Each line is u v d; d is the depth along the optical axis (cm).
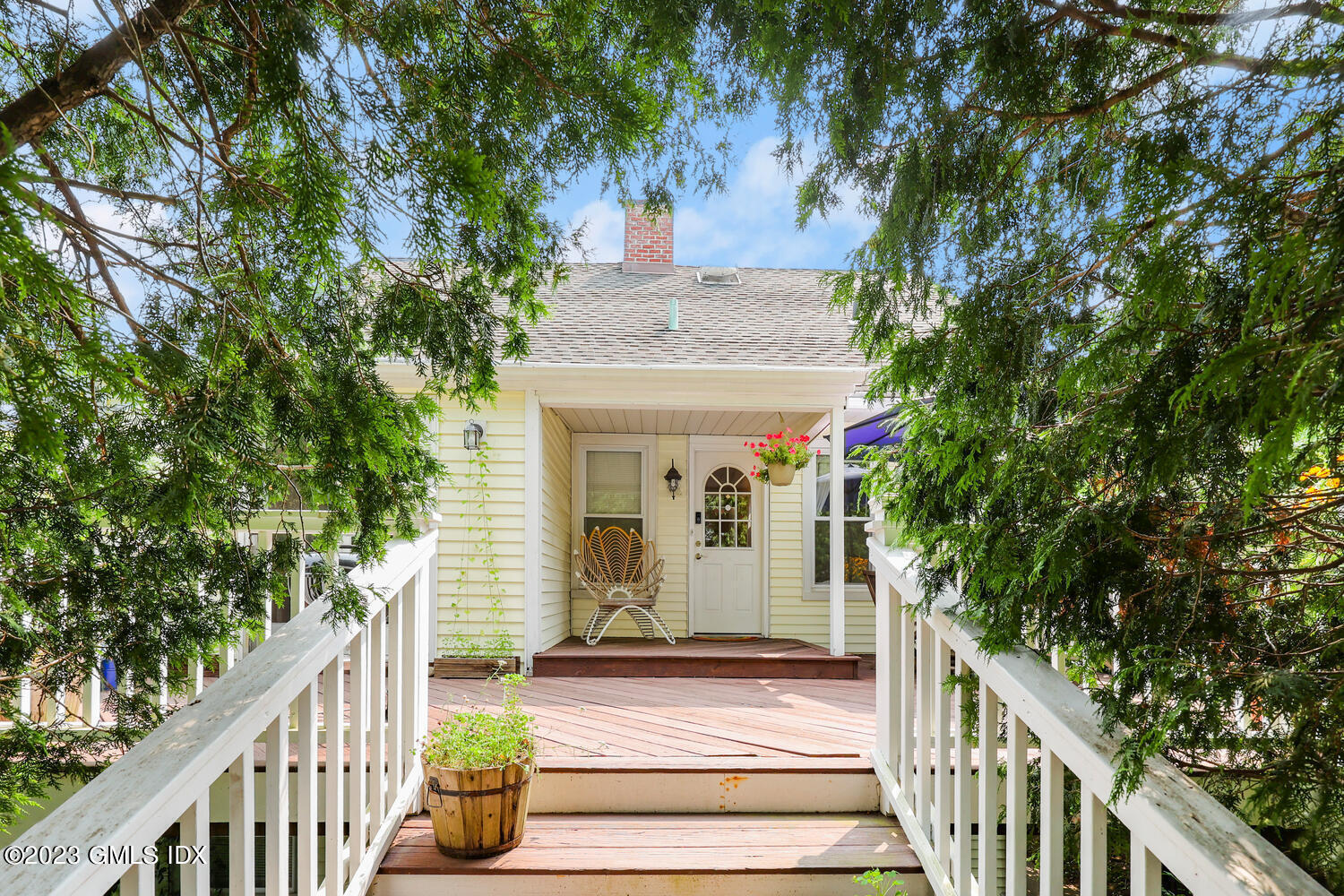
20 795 244
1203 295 103
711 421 783
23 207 89
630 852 283
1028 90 122
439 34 149
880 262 149
